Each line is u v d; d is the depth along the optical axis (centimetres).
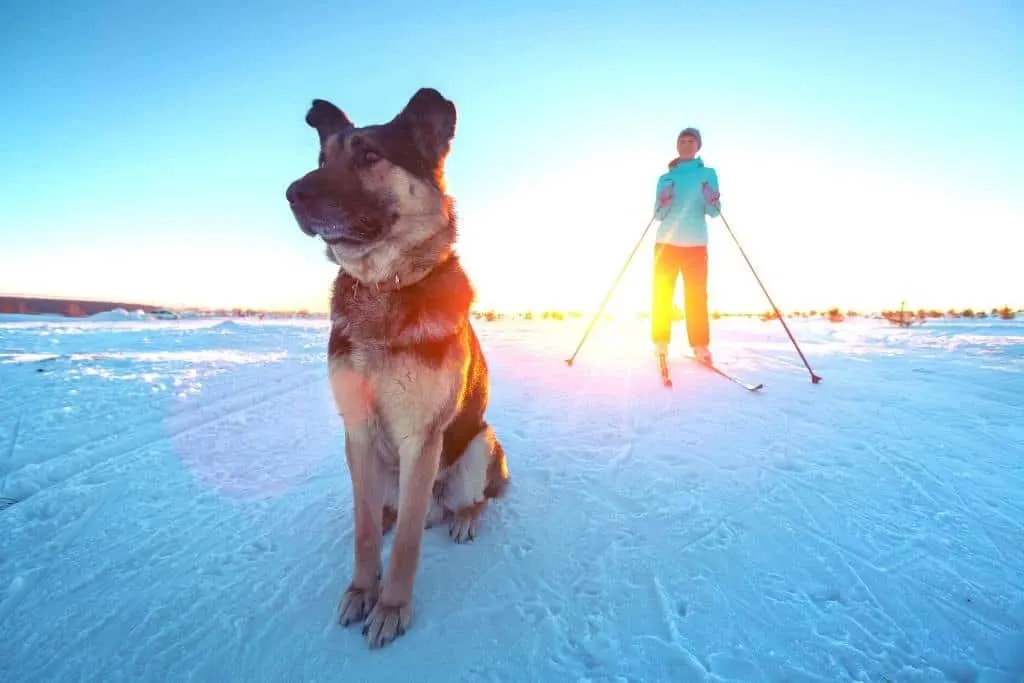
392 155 126
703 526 135
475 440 142
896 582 109
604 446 200
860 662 88
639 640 95
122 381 310
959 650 90
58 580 116
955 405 236
